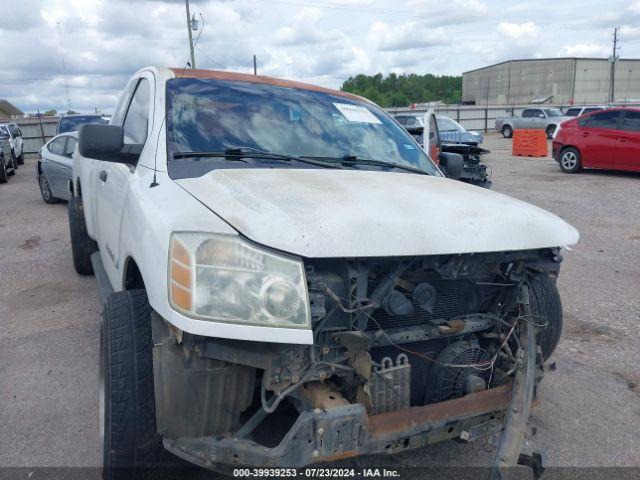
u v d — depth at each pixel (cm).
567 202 1104
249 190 250
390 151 372
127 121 407
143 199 278
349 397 234
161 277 226
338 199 249
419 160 380
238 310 208
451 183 329
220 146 314
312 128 356
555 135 1594
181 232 226
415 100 13062
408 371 244
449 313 270
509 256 264
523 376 259
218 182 261
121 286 322
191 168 288
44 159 1120
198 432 224
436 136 836
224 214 228
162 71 364
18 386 384
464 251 240
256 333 207
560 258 279
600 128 1474
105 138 308
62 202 1194
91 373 404
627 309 549
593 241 812
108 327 255
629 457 318
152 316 248
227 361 220
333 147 349
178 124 319
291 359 217
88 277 630
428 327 260
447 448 317
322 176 292
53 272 653
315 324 224
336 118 375
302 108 369
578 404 374
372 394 234
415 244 231
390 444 225
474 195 295
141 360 246
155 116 327
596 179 1412
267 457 209
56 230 899
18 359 425
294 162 319
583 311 545
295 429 207
